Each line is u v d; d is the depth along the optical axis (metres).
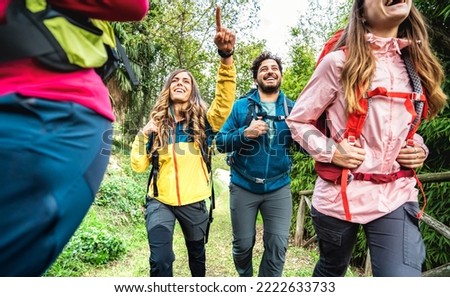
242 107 2.53
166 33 8.48
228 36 2.14
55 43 0.76
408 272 1.42
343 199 1.52
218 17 2.09
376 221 1.53
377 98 1.47
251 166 2.41
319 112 1.59
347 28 1.58
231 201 2.53
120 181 5.74
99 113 0.83
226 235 4.82
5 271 0.73
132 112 8.40
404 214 1.52
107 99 0.90
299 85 5.24
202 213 2.35
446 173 2.26
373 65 1.47
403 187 1.56
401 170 1.56
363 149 1.51
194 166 2.33
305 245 4.58
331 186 1.60
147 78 8.74
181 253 3.94
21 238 0.72
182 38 8.66
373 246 1.53
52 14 0.77
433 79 1.55
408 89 1.52
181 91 2.33
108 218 4.58
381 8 1.46
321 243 1.70
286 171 2.47
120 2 0.81
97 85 0.86
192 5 8.54
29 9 0.75
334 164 1.55
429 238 2.90
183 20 8.52
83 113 0.79
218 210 6.25
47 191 0.73
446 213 2.91
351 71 1.46
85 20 0.84
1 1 0.73
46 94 0.74
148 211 2.31
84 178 0.81
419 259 1.46
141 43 8.45
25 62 0.74
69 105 0.77
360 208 1.52
